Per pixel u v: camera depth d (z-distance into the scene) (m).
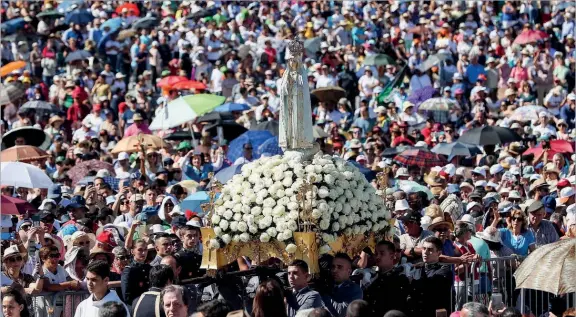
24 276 27.06
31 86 63.22
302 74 26.70
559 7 70.19
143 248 27.34
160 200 35.41
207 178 39.47
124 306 22.28
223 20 70.50
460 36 66.00
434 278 26.75
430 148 49.19
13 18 73.12
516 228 32.38
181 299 22.83
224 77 63.03
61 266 28.05
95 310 24.30
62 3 74.25
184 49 66.00
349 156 45.84
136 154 45.59
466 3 71.75
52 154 47.28
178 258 26.69
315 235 25.69
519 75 61.16
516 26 69.31
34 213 34.28
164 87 57.28
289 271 25.06
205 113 49.84
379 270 26.55
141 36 67.44
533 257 25.14
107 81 61.66
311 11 72.56
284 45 67.88
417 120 55.22
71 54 65.19
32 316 25.69
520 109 52.50
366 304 21.25
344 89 60.94
